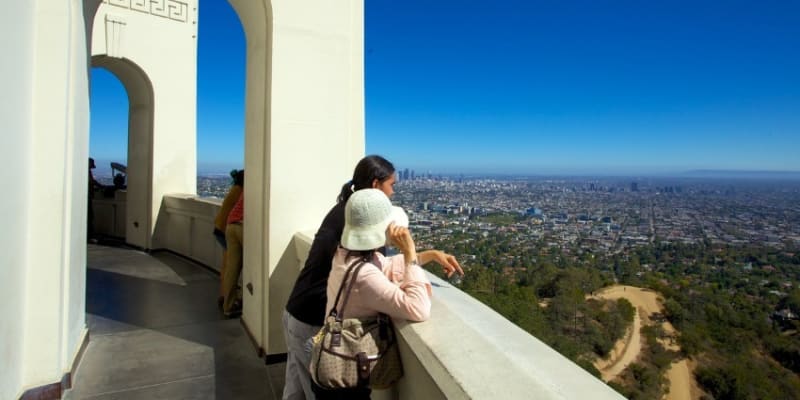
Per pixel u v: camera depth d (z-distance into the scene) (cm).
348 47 344
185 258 695
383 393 163
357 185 192
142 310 439
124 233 833
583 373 114
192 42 784
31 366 251
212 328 391
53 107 258
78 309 313
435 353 114
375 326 138
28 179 246
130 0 711
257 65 349
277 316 322
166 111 752
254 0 335
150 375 299
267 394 278
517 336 141
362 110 354
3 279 210
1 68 205
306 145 329
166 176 753
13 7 220
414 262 143
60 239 259
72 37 270
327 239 198
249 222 372
